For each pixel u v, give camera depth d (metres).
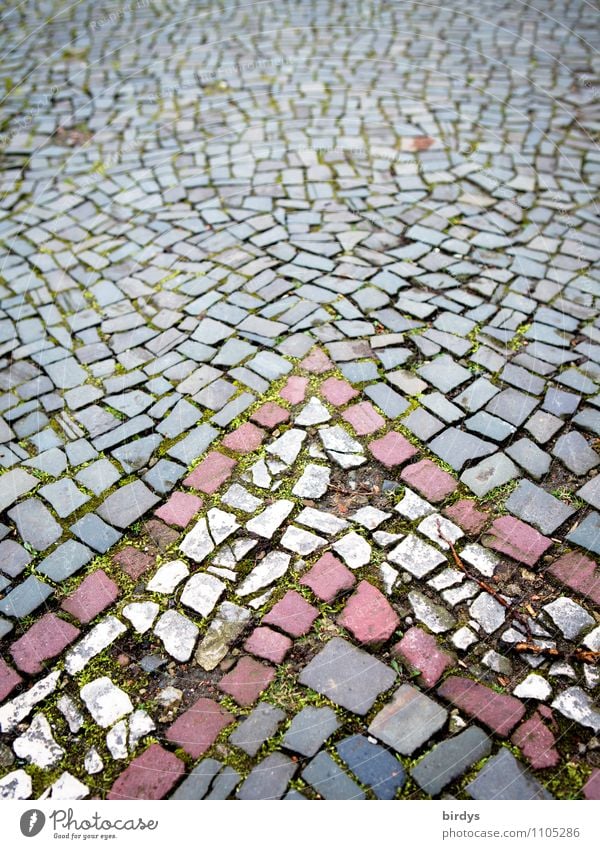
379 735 1.88
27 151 4.71
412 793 1.78
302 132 4.68
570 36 5.68
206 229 3.89
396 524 2.37
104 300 3.47
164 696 1.98
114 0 6.99
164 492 2.53
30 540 2.41
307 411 2.79
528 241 3.65
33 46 6.16
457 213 3.87
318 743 1.87
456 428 2.69
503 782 1.79
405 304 3.28
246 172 4.34
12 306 3.47
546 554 2.28
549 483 2.50
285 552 2.30
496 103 4.83
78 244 3.86
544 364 2.96
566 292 3.33
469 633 2.08
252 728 1.90
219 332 3.21
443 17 6.12
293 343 3.11
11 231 3.98
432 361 2.98
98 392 2.96
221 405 2.84
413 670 2.00
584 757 1.83
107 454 2.69
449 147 4.41
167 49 5.93
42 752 1.88
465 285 3.38
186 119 4.94
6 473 2.65
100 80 5.52
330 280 3.45
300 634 2.09
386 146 4.47
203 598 2.20
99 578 2.28
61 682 2.02
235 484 2.54
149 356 3.12
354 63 5.46
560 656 2.02
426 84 5.10
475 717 1.90
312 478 2.54
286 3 6.64
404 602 2.15
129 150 4.66
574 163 4.22
